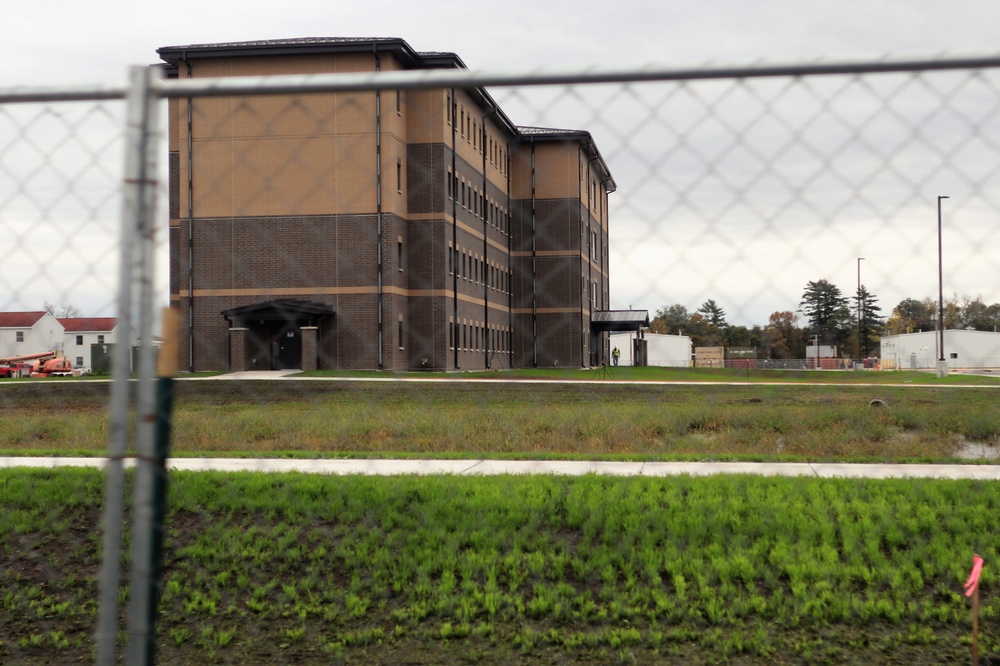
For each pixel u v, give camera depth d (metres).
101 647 2.65
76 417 15.36
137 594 2.61
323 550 7.11
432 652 5.71
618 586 6.45
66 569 6.98
